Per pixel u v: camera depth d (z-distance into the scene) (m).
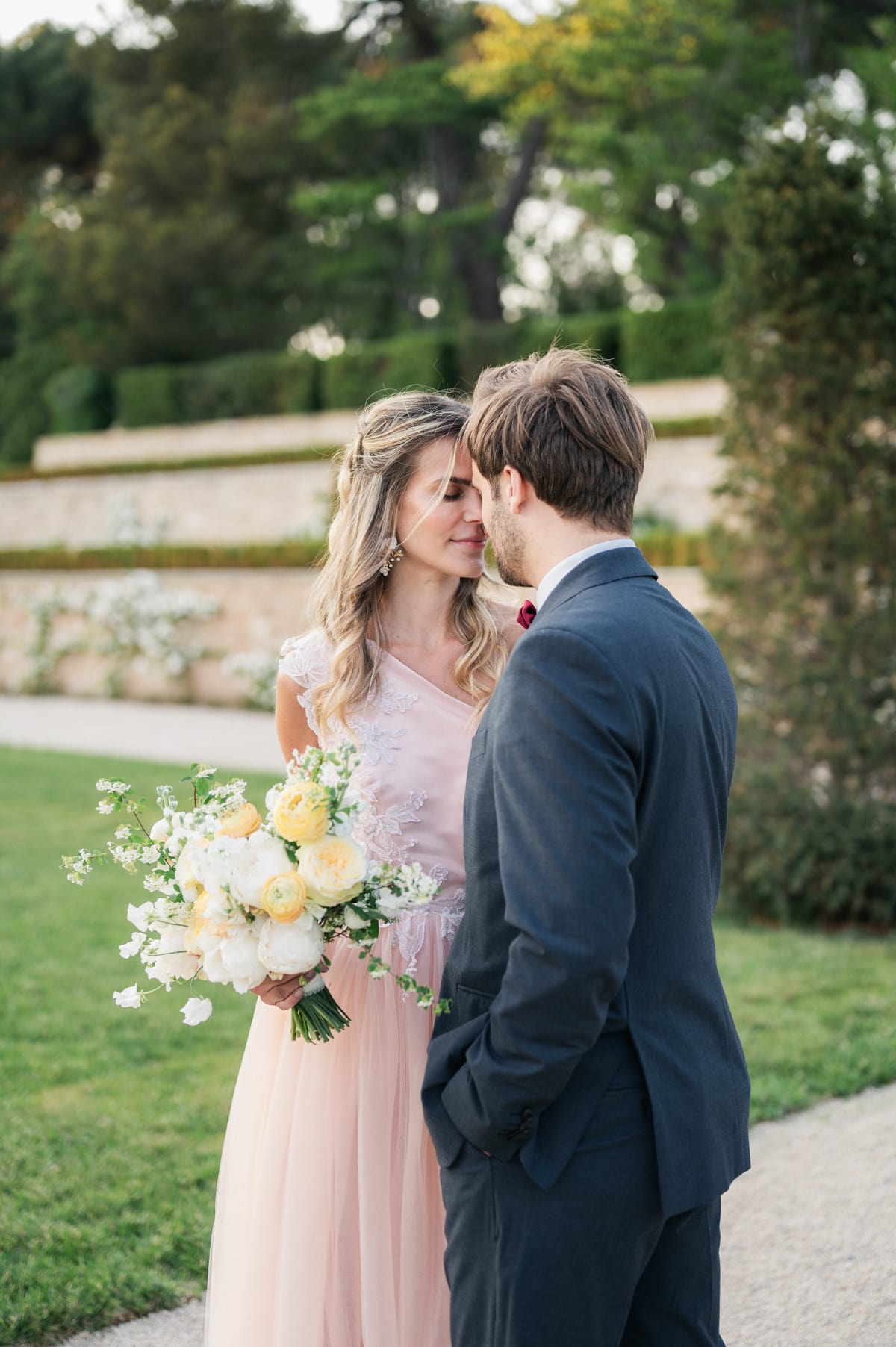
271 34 22.81
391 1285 2.12
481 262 24.38
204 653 15.84
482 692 2.33
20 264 26.83
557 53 16.12
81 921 6.05
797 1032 4.48
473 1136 1.64
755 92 16.25
